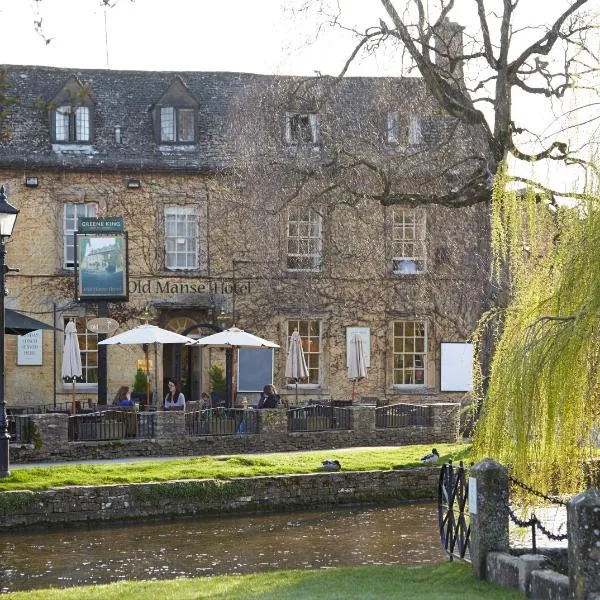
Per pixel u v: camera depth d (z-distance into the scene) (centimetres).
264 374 3638
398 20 2747
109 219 3119
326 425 2950
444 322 3762
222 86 3862
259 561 1709
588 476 1362
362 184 3319
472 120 2780
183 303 3619
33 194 3541
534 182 1495
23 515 2009
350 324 3734
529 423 1288
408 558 1714
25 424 2542
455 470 1552
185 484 2152
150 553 1786
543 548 1328
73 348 2970
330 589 1273
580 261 1305
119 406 2914
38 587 1529
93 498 2067
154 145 3672
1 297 2127
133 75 3803
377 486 2336
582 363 1264
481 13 2769
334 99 3638
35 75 3706
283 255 3709
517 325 1386
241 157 3456
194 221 3656
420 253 3762
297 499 2253
